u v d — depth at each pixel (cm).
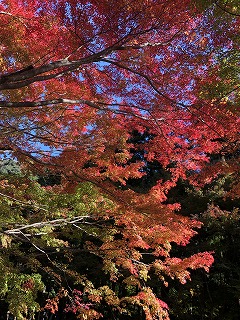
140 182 1859
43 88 670
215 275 1487
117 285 1521
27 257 775
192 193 1602
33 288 679
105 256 739
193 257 760
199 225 737
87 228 747
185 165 749
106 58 576
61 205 662
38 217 734
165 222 680
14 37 575
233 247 1457
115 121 698
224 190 1534
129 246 720
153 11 545
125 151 718
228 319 1473
